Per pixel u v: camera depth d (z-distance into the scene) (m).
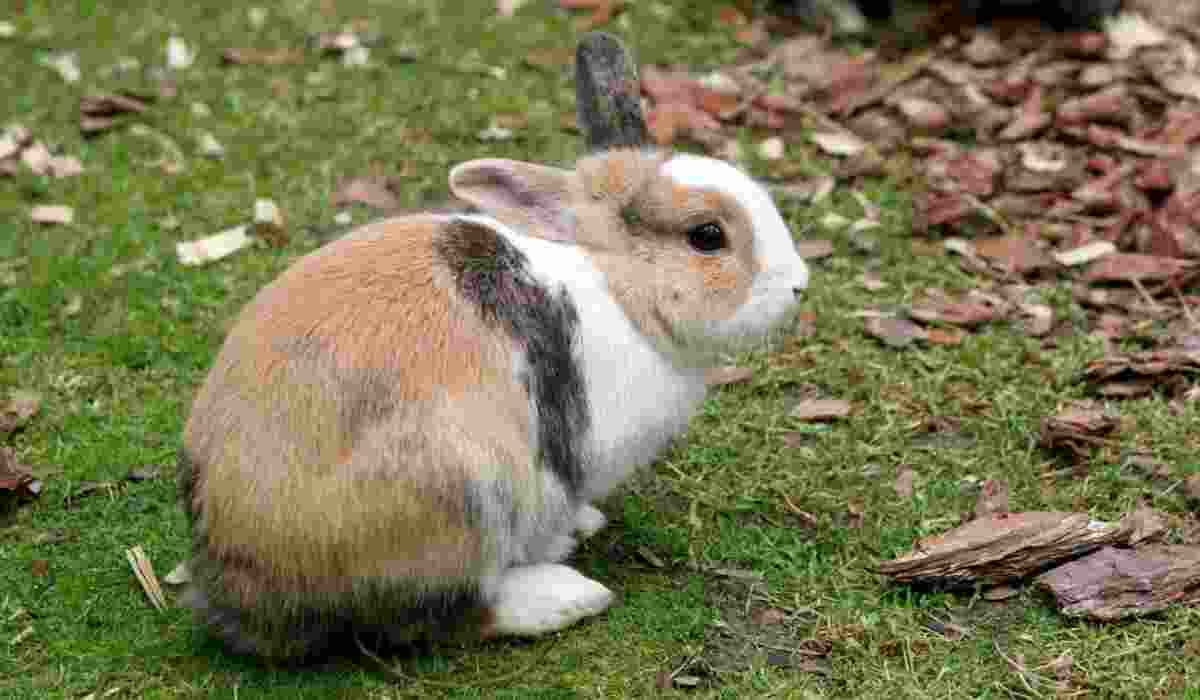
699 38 8.62
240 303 6.23
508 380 4.12
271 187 7.16
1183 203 6.64
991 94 7.87
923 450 5.36
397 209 6.96
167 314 6.16
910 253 6.66
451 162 7.38
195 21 8.84
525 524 4.22
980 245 6.66
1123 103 7.57
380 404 3.96
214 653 4.39
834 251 6.68
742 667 4.32
